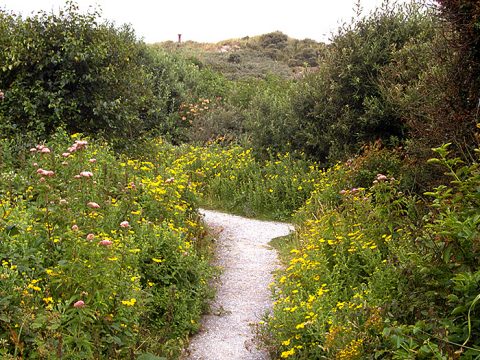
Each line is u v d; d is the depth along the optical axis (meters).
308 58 35.75
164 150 14.25
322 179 10.84
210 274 6.83
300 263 6.27
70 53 9.91
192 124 19.17
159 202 7.55
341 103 12.34
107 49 10.56
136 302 4.83
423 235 4.37
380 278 5.05
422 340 3.41
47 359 3.71
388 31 12.01
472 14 6.12
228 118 18.50
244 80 26.22
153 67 21.39
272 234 9.80
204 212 11.34
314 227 7.46
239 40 40.03
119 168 8.80
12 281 4.04
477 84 6.30
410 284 4.12
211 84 23.33
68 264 4.32
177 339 5.25
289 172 12.27
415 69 10.55
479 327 3.30
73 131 10.24
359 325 4.26
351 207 7.14
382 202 6.86
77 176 6.17
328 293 5.52
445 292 3.60
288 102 14.27
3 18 10.28
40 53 9.85
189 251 6.42
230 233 9.73
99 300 4.31
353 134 12.02
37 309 4.07
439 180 6.66
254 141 14.35
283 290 5.84
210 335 5.60
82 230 5.23
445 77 6.71
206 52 36.59
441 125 6.56
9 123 9.54
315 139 12.57
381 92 11.30
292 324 4.93
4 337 3.79
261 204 11.51
